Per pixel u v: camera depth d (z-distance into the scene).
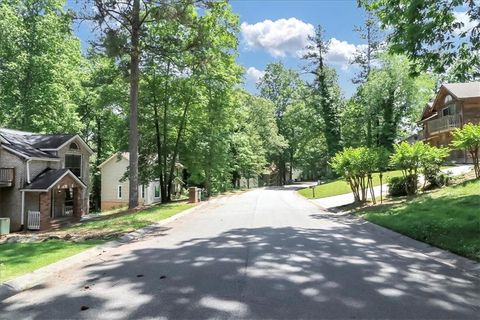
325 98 53.19
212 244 10.30
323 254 8.73
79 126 38.91
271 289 6.03
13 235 17.55
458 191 16.97
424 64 11.49
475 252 8.18
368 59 49.97
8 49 34.16
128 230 13.95
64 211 28.86
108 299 5.73
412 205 15.96
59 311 5.30
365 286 6.19
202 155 38.16
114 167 47.00
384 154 20.36
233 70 33.34
